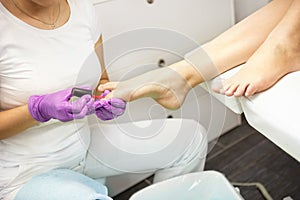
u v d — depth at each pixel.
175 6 1.24
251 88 0.80
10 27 0.80
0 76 0.82
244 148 1.49
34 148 0.87
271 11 0.99
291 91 0.76
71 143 0.91
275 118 0.73
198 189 1.00
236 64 0.92
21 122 0.82
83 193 0.79
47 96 0.81
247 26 0.98
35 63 0.83
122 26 1.14
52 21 0.86
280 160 1.38
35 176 0.85
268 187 1.28
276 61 0.83
